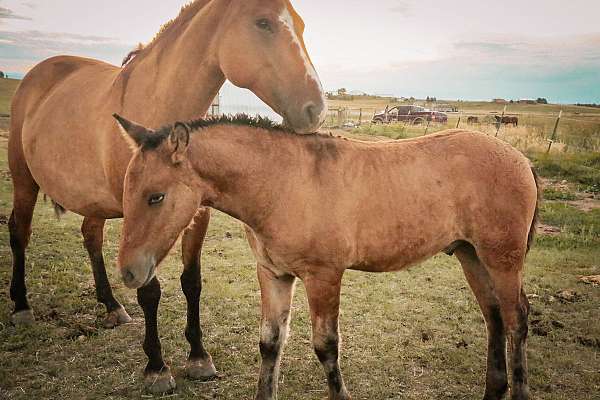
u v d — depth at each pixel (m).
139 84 3.70
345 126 22.06
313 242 3.02
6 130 16.84
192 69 3.57
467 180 3.35
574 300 5.22
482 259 3.39
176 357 4.12
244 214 3.09
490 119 23.06
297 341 4.42
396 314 4.90
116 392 3.59
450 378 3.82
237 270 6.11
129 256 2.71
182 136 2.69
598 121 22.12
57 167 4.15
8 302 5.03
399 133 18.22
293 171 3.06
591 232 7.62
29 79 5.04
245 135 3.05
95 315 4.87
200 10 3.66
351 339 4.41
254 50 3.34
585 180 11.47
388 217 3.20
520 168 3.45
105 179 3.80
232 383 3.74
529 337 4.44
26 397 3.50
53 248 6.70
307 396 3.57
